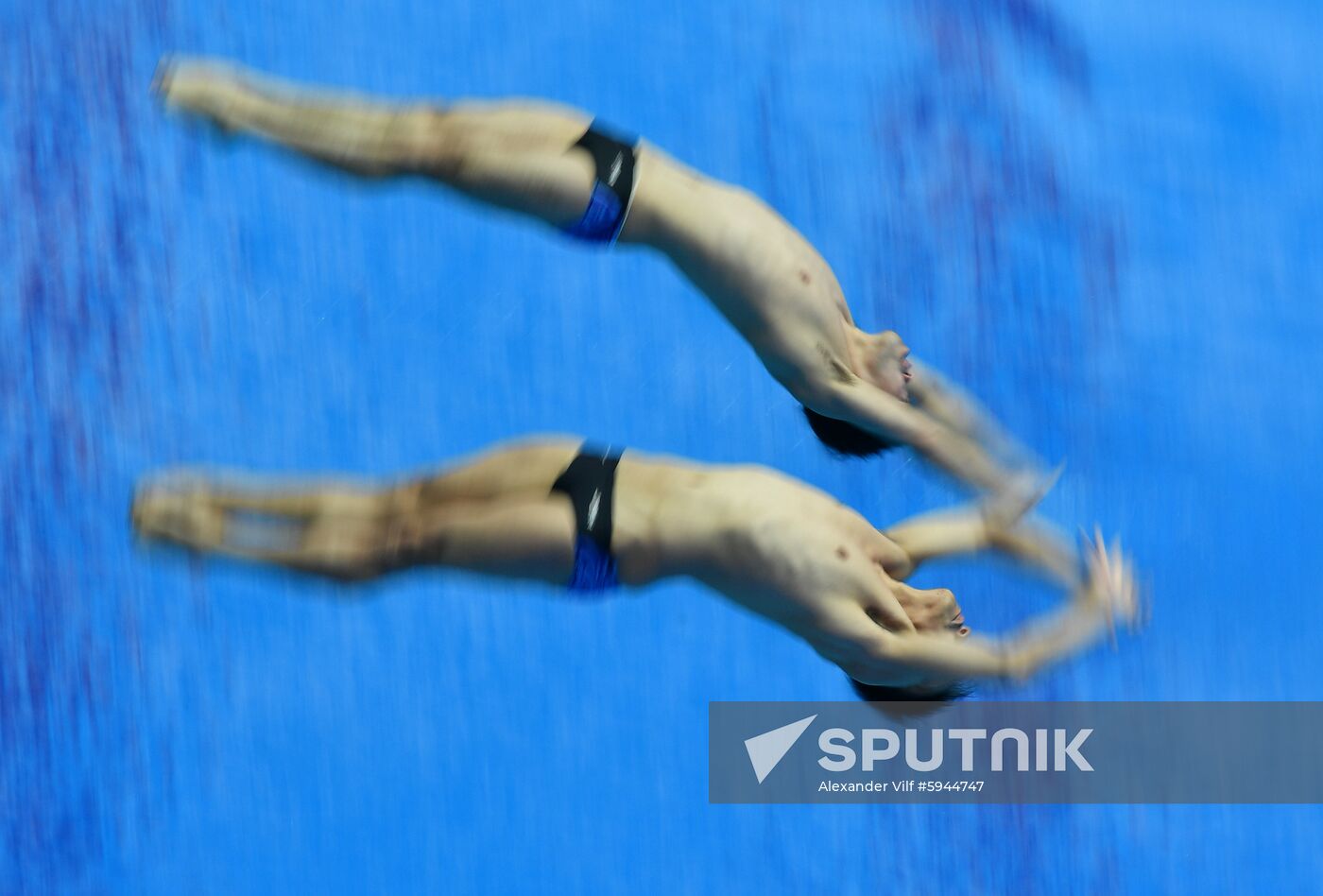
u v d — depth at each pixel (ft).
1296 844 89.20
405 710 84.69
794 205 100.63
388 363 89.45
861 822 86.28
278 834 81.51
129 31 92.84
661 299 93.71
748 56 104.37
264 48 95.45
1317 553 97.66
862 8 107.45
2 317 85.51
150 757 81.56
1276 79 115.24
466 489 55.88
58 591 82.48
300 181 91.71
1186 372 101.50
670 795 85.35
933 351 98.58
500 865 82.74
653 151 61.11
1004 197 104.58
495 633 86.84
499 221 93.76
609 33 102.42
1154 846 88.48
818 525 56.44
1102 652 91.04
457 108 58.65
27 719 80.74
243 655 83.87
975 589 88.12
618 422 90.38
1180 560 95.81
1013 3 110.42
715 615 89.10
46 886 79.05
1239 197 108.88
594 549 55.52
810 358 61.62
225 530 54.70
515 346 91.45
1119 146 108.99
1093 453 97.96
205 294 88.53
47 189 88.43
